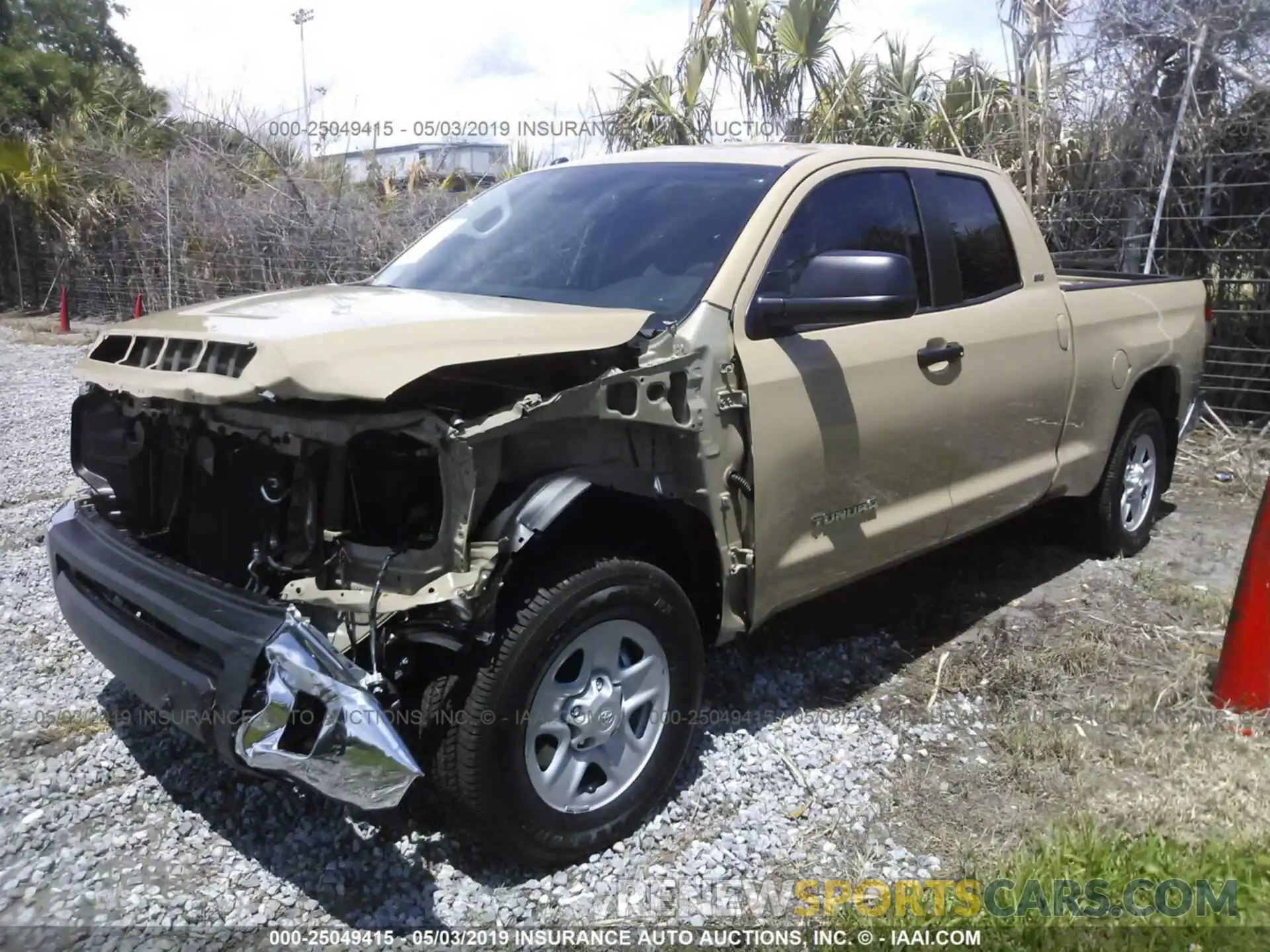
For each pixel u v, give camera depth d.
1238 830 3.03
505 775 2.69
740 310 3.25
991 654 4.25
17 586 4.90
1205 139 7.98
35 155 19.69
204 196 15.59
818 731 3.67
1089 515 5.32
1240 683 3.79
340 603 2.56
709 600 3.32
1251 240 8.07
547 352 2.76
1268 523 3.70
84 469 3.62
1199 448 7.79
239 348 2.60
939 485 4.04
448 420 2.60
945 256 4.11
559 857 2.86
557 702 2.83
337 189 14.40
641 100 10.62
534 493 2.72
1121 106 8.29
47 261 20.95
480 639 2.62
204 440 2.99
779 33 9.95
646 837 3.06
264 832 3.06
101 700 3.82
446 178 13.82
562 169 4.36
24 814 3.12
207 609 2.64
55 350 14.90
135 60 32.62
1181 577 5.27
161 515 3.26
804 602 3.62
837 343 3.52
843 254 3.29
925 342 3.85
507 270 3.76
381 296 3.38
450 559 2.55
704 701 3.84
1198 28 7.61
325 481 2.68
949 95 9.70
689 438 3.10
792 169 3.68
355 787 2.37
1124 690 3.98
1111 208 8.51
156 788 3.26
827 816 3.18
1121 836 2.96
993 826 3.13
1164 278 5.77
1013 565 5.34
